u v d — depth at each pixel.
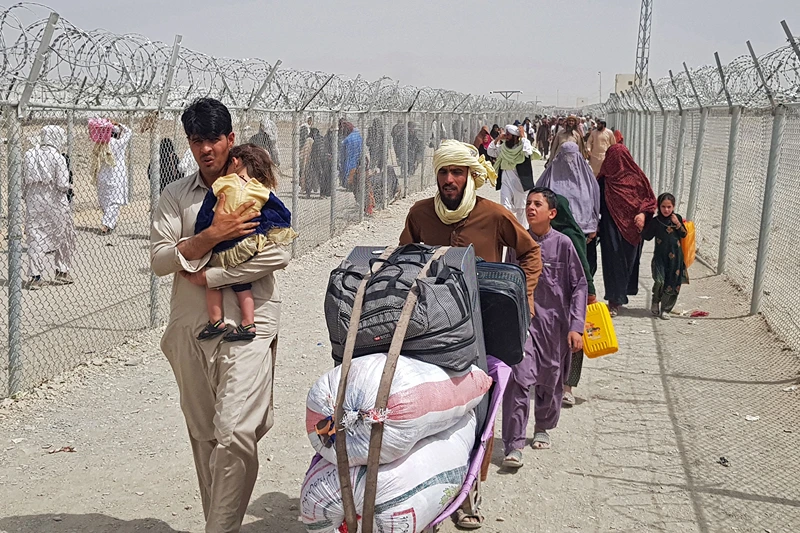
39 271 9.88
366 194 16.73
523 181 11.87
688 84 14.27
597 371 7.03
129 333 7.91
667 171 17.06
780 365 7.05
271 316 3.70
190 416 3.74
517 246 4.41
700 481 4.91
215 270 3.47
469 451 3.39
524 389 4.96
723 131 13.38
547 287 5.14
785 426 5.72
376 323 3.13
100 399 6.15
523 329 3.97
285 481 4.89
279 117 12.03
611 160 8.72
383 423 2.95
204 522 4.38
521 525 4.40
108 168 13.09
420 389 3.01
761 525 4.38
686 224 8.76
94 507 4.50
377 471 2.97
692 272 11.27
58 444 5.31
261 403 3.60
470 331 3.23
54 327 8.01
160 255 3.52
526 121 40.12
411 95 20.16
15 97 6.20
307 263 11.61
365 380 3.01
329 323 3.28
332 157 13.62
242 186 3.50
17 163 6.04
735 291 9.95
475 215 4.36
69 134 11.53
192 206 3.58
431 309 3.12
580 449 5.40
